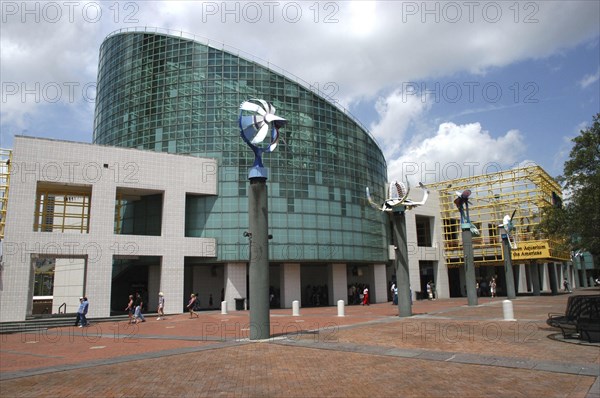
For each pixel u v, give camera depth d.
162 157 40.81
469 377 11.13
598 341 15.45
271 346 17.14
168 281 39.31
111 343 20.00
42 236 34.38
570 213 18.56
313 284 54.06
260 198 20.00
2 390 11.05
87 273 35.72
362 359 13.93
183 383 11.45
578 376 10.82
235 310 41.69
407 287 27.66
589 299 15.62
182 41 47.75
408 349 15.32
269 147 21.09
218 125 45.12
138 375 12.51
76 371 13.29
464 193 38.16
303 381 11.34
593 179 17.06
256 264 19.34
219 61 46.75
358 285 52.56
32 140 35.09
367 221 50.34
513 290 45.84
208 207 43.22
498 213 56.22
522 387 10.04
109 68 53.28
